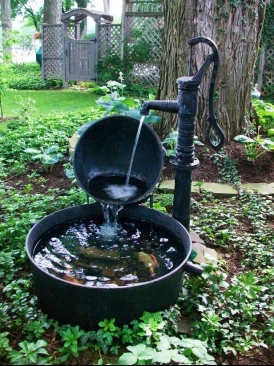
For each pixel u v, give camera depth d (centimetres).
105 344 179
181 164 228
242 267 254
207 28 394
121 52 970
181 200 239
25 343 170
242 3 395
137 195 246
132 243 239
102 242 240
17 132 521
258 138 394
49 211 311
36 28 2330
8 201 326
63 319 190
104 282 204
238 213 319
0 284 224
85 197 319
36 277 193
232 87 417
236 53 408
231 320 201
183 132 224
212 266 216
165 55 421
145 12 914
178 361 157
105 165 273
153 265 219
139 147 265
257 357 183
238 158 402
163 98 433
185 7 390
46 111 736
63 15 1028
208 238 281
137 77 973
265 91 880
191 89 214
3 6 1605
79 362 174
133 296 180
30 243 214
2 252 244
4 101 866
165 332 188
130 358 157
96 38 1004
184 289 214
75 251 230
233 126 431
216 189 356
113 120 254
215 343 189
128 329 184
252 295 204
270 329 194
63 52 1062
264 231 293
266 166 396
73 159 246
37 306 203
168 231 242
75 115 616
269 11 817
